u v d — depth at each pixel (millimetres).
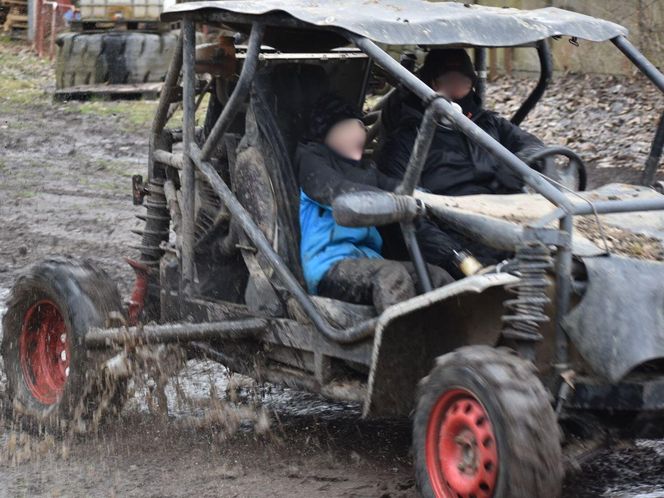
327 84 6473
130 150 17094
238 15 5988
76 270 6590
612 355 4559
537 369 4621
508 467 4328
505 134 6770
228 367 6277
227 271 6453
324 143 6055
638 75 18031
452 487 4684
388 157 6469
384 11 5914
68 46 21828
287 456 6047
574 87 18031
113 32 22047
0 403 7047
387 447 6199
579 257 4750
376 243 6039
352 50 7281
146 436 6395
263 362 6094
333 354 5551
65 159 16469
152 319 7008
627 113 16438
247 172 6098
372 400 5133
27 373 6848
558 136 15914
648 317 4621
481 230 5176
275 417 6809
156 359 6219
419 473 4828
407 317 5105
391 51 15117
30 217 13055
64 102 21406
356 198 5043
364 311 5539
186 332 6055
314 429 6566
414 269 5453
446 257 5570
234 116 6066
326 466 5867
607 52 18391
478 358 4578
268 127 6078
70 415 6414
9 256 11359
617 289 4645
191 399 6809
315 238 5855
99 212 13328
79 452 6164
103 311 6430
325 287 5758
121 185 14867
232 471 5789
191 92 6391
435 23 5668
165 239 7066
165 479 5695
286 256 5973
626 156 14492
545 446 4340
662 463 5852
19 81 24438
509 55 19312
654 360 4969
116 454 6109
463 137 6336
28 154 16766
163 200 7023
